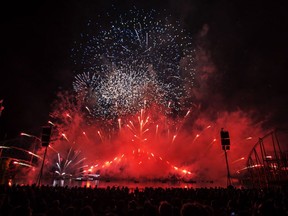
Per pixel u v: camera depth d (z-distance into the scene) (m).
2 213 8.71
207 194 17.16
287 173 25.91
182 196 16.55
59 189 19.48
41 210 10.65
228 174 23.48
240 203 12.38
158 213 7.36
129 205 9.77
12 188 18.11
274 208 6.11
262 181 29.23
